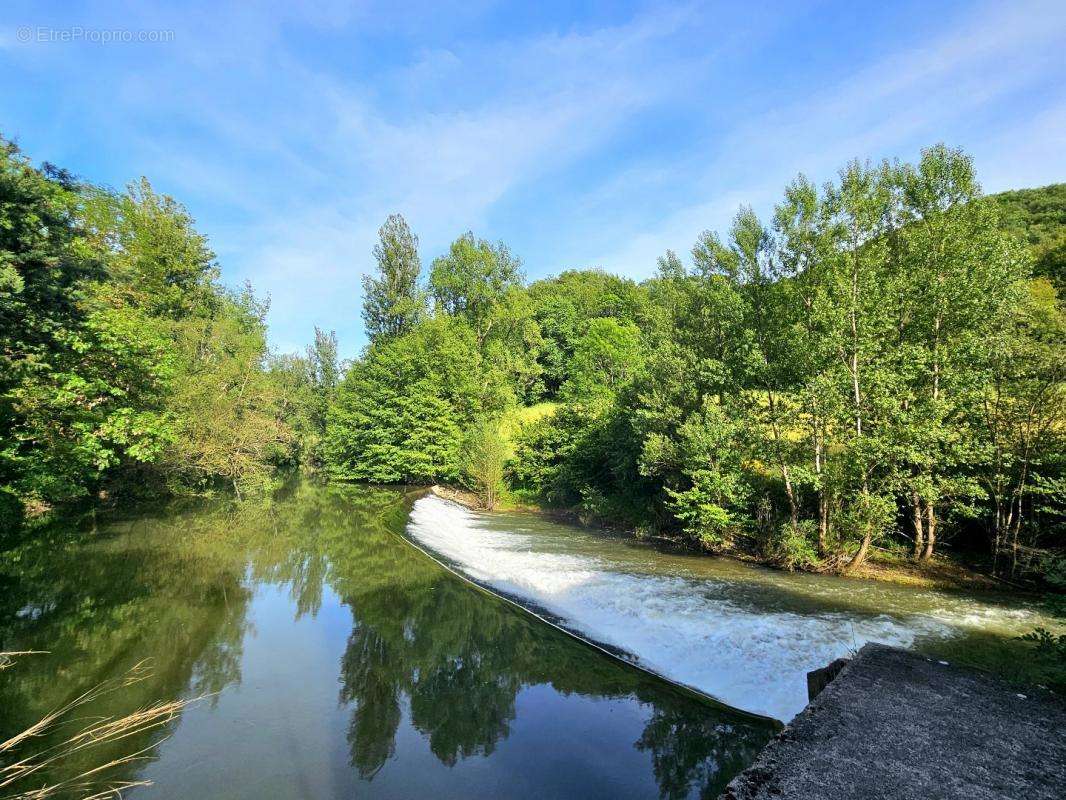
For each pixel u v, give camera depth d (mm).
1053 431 13805
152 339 15945
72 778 6277
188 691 8562
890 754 2525
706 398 18906
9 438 13383
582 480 27859
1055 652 4590
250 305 50062
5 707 7777
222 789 6141
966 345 14266
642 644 10211
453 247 57000
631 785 6242
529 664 9719
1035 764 2443
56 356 12727
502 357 46625
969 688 3238
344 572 16047
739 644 9680
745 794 2240
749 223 18422
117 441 14219
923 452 14016
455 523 24406
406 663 9766
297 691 8648
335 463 47344
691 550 18438
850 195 15570
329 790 6152
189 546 18359
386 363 42812
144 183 36438
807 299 16781
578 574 14758
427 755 6887
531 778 6371
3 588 12805
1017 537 14211
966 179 14852
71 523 19953
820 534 15953
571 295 78500
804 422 16594
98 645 10086
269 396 34594
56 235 10969
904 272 15695
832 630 10102
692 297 21609
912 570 15086
